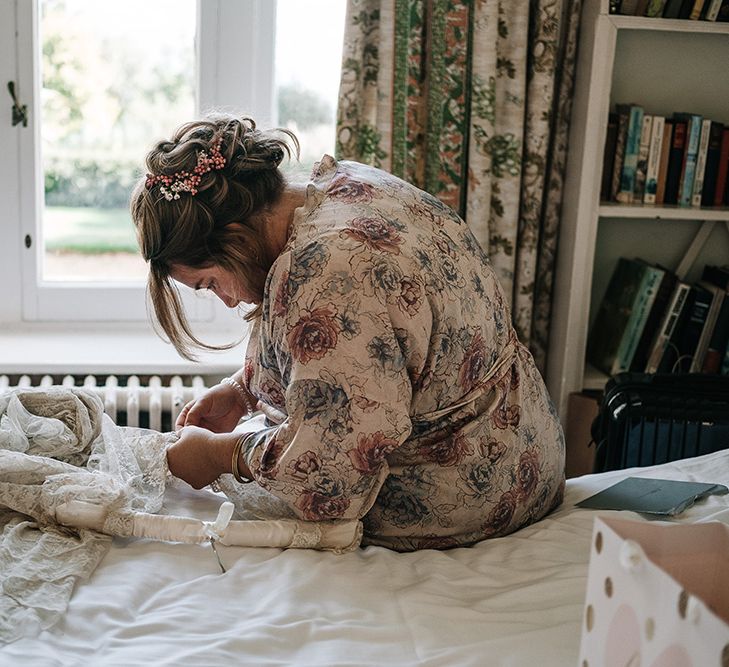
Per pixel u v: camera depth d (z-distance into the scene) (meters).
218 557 1.19
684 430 1.90
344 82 2.06
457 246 1.27
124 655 0.97
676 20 2.14
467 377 1.26
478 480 1.29
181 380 2.15
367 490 1.23
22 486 1.25
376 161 2.12
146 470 1.34
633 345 2.28
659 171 2.28
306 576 1.16
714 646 0.58
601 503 1.44
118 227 2.37
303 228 1.19
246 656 0.98
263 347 1.23
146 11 2.26
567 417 2.28
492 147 2.13
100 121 2.30
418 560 1.25
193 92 2.32
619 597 0.67
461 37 2.06
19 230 2.30
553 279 2.31
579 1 2.16
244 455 1.27
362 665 0.98
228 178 1.20
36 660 0.93
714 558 0.73
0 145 2.25
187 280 1.28
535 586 1.16
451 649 1.02
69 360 2.11
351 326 1.13
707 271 2.37
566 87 2.20
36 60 2.23
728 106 2.41
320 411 1.15
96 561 1.17
